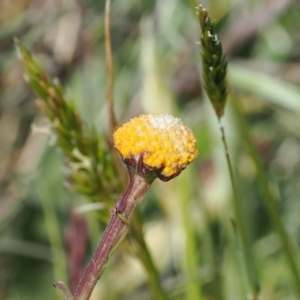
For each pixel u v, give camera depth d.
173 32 0.44
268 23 0.47
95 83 0.44
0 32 0.45
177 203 0.30
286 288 0.35
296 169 0.45
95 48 0.46
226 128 0.33
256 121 0.46
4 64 0.46
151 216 0.42
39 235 0.46
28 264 0.47
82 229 0.29
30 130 0.46
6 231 0.46
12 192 0.46
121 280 0.39
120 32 0.47
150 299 0.39
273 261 0.37
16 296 0.46
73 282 0.28
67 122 0.23
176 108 0.35
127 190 0.17
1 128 0.47
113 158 0.24
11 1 0.45
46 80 0.23
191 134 0.17
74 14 0.44
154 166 0.17
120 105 0.44
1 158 0.47
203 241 0.32
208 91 0.22
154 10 0.45
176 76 0.46
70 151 0.24
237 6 0.48
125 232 0.17
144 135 0.17
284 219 0.42
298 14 0.50
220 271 0.30
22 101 0.47
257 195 0.41
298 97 0.32
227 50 0.48
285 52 0.49
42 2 0.45
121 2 0.45
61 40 0.44
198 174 0.39
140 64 0.43
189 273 0.27
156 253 0.40
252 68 0.47
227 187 0.32
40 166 0.44
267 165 0.45
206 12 0.21
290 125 0.44
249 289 0.24
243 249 0.24
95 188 0.24
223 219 0.32
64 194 0.41
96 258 0.17
